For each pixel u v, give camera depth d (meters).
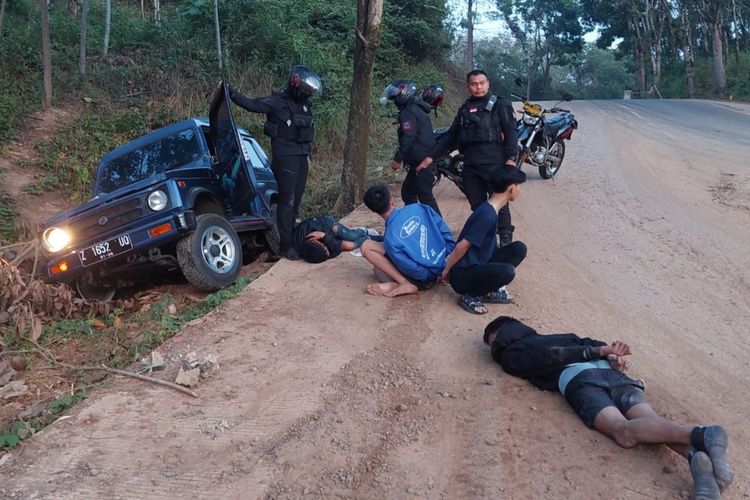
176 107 12.79
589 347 4.11
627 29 55.12
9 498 3.44
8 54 11.93
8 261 7.32
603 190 10.28
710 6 45.38
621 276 6.54
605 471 3.53
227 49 14.69
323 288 6.22
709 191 10.16
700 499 3.11
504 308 5.68
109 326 6.31
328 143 14.26
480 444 3.80
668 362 4.77
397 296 5.96
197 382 4.57
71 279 6.63
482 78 6.25
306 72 6.90
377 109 16.84
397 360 4.84
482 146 6.27
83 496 3.44
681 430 3.38
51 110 11.40
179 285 7.43
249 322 5.58
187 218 6.40
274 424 4.06
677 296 6.03
